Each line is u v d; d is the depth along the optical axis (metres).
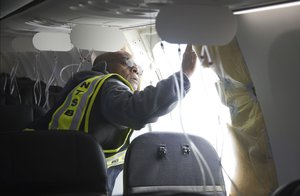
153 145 2.01
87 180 1.68
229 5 1.74
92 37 2.31
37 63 4.04
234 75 2.04
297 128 1.94
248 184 2.15
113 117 1.96
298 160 1.98
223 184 2.03
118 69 2.33
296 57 1.83
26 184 1.63
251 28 1.92
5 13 2.92
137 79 2.40
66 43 2.94
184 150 2.04
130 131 2.20
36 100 3.62
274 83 1.95
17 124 3.21
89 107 2.06
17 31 3.48
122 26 2.64
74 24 2.73
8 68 4.46
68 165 1.67
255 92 2.03
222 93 2.15
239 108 2.11
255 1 1.68
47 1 2.29
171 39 1.29
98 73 2.25
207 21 1.31
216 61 2.03
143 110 1.82
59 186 1.66
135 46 2.79
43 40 2.88
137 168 1.96
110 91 2.01
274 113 2.01
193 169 2.04
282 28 1.81
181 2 1.42
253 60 1.98
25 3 2.48
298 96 1.89
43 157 1.66
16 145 1.65
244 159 2.15
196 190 2.01
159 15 1.29
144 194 1.34
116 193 2.82
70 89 2.26
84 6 2.21
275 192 1.27
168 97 1.80
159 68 2.70
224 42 1.33
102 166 1.71
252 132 2.09
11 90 4.02
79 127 2.06
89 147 1.71
